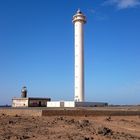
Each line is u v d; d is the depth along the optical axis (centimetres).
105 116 5038
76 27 8419
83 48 8362
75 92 8175
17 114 4850
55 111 4709
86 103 7606
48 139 2720
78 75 8188
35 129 3219
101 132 3259
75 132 3120
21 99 7944
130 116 5300
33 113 4703
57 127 3400
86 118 4628
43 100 8050
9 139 2675
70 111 4838
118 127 3981
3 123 3562
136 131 3809
